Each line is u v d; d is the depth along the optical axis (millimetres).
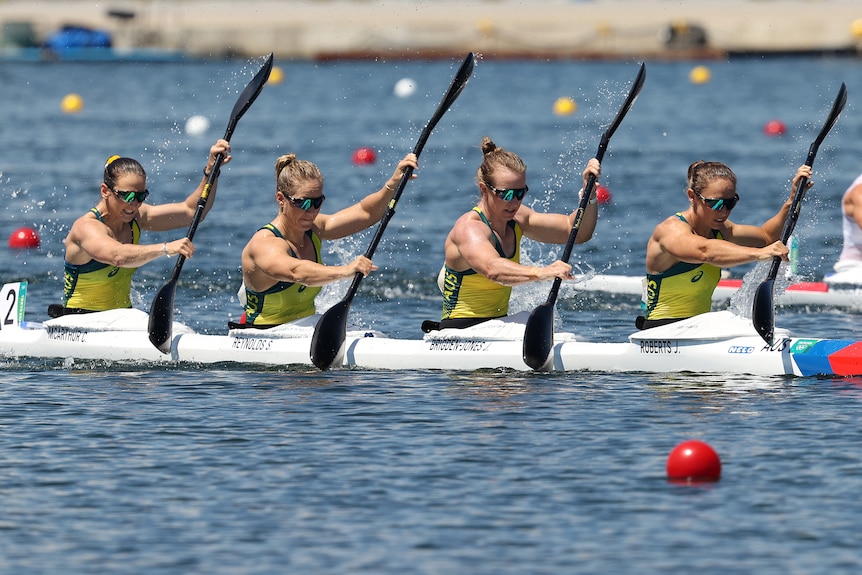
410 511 26266
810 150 39250
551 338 37938
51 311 42469
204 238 70188
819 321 50375
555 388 36531
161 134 126188
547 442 30969
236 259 63906
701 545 24328
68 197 85625
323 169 101375
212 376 38906
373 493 27359
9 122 136625
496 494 27234
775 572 23062
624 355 38781
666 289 38375
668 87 183125
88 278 41719
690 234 37062
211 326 48719
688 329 38188
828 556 23719
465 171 99188
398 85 172000
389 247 67688
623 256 65625
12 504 26750
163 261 63344
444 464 29312
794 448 30203
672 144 118000
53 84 187125
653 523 25484
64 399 35781
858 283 53344
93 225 40688
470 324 39812
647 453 30016
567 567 23344
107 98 165625
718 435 31391
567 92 173250
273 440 31359
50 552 24172
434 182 93188
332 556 23906
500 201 37406
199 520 25812
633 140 121250
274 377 38656
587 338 46562
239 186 90938
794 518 25656
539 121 137625
